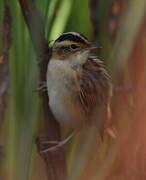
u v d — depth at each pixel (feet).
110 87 8.26
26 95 7.98
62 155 8.07
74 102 8.30
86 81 8.29
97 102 8.27
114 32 8.11
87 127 8.27
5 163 7.97
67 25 8.22
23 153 7.95
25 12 7.93
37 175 8.11
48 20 8.08
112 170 7.34
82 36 8.23
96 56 8.29
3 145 7.98
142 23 6.59
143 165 7.07
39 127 8.07
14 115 8.00
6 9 7.92
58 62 8.25
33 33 7.95
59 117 8.28
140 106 6.52
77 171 7.79
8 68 7.92
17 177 7.95
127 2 7.10
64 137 8.33
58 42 8.23
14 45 8.00
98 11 8.15
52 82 8.20
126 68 7.80
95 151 7.81
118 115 7.87
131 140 6.72
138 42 7.21
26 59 7.99
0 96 7.92
